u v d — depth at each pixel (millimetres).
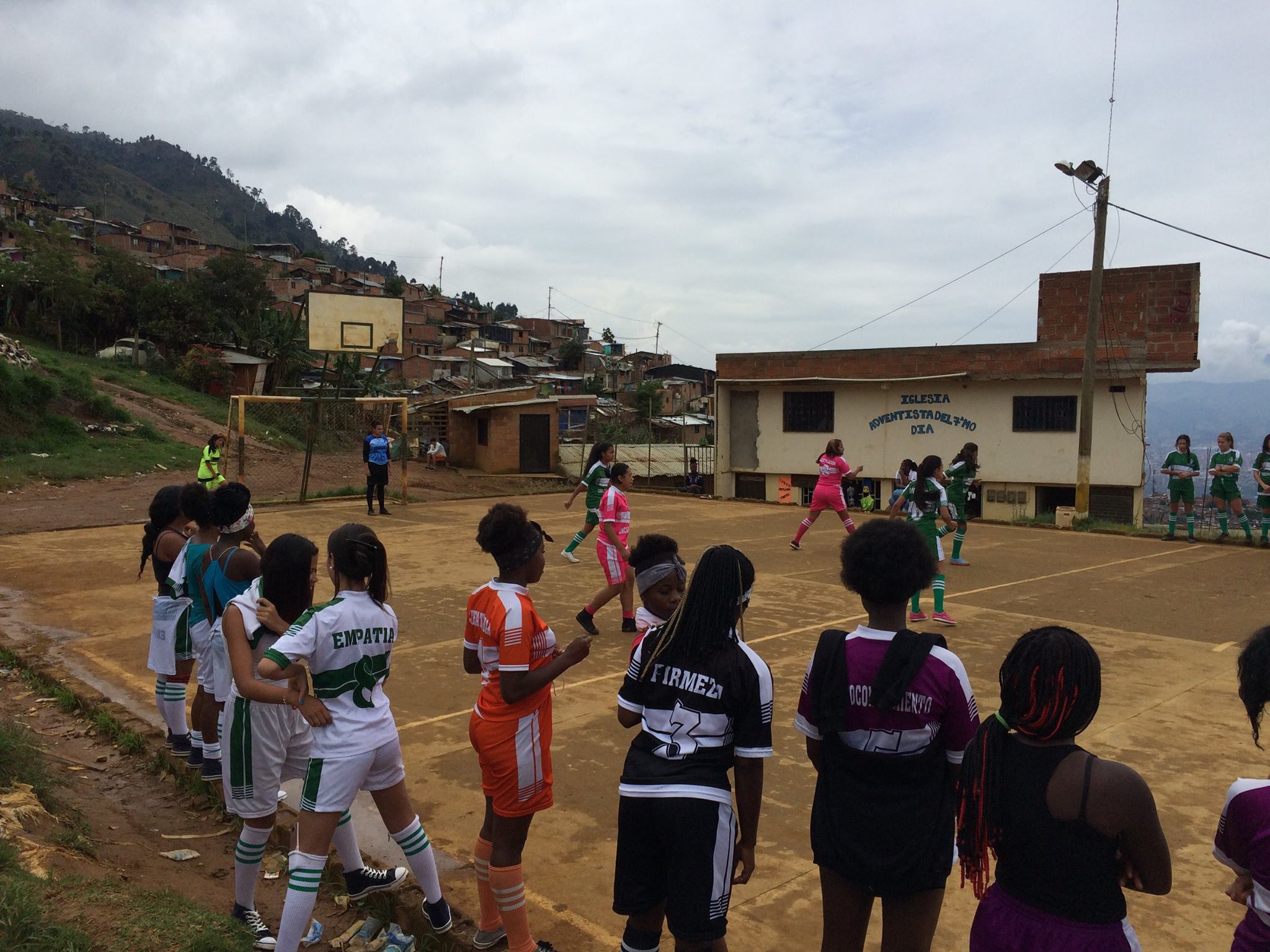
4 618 8914
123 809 4953
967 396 22625
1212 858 4199
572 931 3646
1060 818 2059
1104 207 16312
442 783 5145
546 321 97375
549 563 12320
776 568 12078
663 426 52000
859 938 2678
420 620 8953
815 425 24844
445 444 32250
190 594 5016
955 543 12609
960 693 2521
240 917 3684
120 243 77562
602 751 5566
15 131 186125
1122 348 20531
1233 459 14812
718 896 2668
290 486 22438
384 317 23531
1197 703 6449
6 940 2877
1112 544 14906
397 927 3807
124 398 29906
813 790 5035
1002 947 2139
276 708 3697
